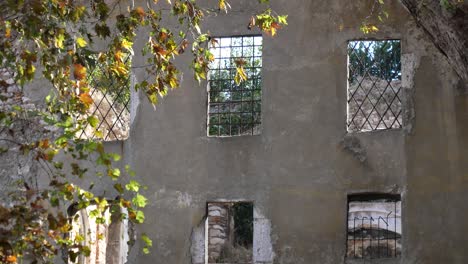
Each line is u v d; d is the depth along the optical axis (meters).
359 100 22.67
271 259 17.92
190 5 14.09
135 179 18.81
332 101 18.11
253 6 18.69
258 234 18.06
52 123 12.29
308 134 18.12
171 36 13.99
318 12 18.38
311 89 18.23
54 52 12.66
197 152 18.61
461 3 12.72
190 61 18.91
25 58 12.33
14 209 11.62
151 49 13.98
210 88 20.06
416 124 17.62
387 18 17.97
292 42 18.42
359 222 24.53
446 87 17.58
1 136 19.30
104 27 13.32
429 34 13.46
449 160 17.39
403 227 17.42
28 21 12.21
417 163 17.52
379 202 24.34
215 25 18.84
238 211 27.11
